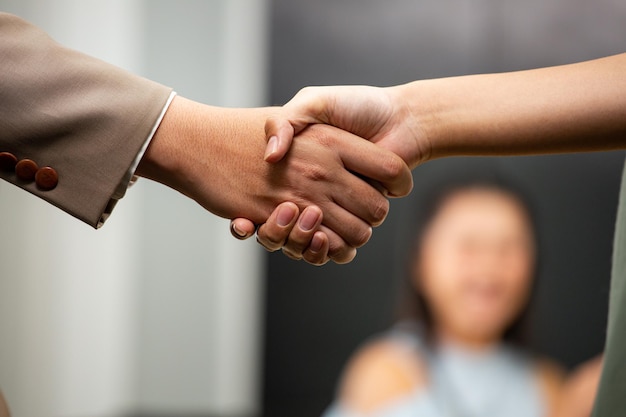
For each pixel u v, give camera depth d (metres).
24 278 2.01
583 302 2.40
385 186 0.97
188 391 2.66
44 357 2.12
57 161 0.85
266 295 2.56
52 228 2.15
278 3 2.57
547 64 2.50
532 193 2.43
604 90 0.83
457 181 2.37
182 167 0.92
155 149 0.90
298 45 2.56
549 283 2.40
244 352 2.65
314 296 2.55
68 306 2.25
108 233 2.49
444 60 2.53
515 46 2.51
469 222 2.31
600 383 0.80
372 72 2.54
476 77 0.92
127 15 2.57
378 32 2.55
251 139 0.94
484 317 2.22
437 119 0.92
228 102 2.64
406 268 2.35
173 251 2.69
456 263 2.26
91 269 2.38
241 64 2.63
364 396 2.28
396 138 0.94
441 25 2.53
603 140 0.84
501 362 2.20
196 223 2.69
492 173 2.38
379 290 2.50
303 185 0.95
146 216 2.70
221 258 2.68
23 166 0.84
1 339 1.90
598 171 2.44
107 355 2.52
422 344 2.22
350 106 0.94
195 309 2.68
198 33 2.66
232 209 0.95
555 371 2.32
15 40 0.87
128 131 0.86
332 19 2.56
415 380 2.20
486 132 0.88
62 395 2.24
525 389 2.19
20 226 1.98
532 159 2.43
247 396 2.64
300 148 0.94
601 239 2.43
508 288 2.26
